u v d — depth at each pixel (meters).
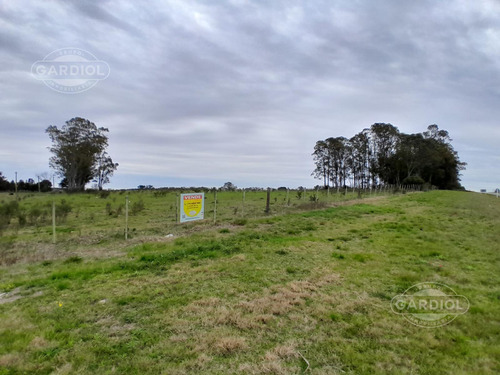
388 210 15.80
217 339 3.18
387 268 5.76
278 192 38.12
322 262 6.21
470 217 12.94
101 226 11.70
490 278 5.15
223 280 5.13
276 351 2.96
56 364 2.73
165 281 5.05
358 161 61.38
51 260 6.47
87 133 46.81
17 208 12.63
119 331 3.38
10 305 4.06
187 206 11.35
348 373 2.62
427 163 53.59
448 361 2.78
